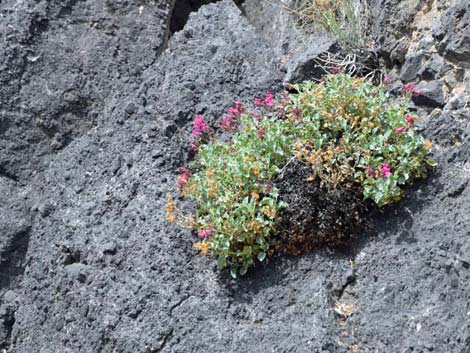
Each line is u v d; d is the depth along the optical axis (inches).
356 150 90.3
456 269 85.0
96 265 93.1
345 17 113.7
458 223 87.4
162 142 99.2
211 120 101.0
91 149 102.6
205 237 89.2
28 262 100.3
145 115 102.0
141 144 99.6
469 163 90.4
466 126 92.9
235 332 86.7
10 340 101.0
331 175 90.0
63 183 101.2
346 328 85.7
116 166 99.3
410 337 83.0
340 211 90.4
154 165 97.7
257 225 87.7
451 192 89.3
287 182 91.1
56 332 94.4
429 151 90.7
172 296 89.2
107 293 91.0
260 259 88.7
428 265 86.1
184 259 91.3
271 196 89.9
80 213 97.3
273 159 91.9
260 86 103.2
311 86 97.9
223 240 88.1
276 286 88.9
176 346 86.7
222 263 88.9
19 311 99.1
